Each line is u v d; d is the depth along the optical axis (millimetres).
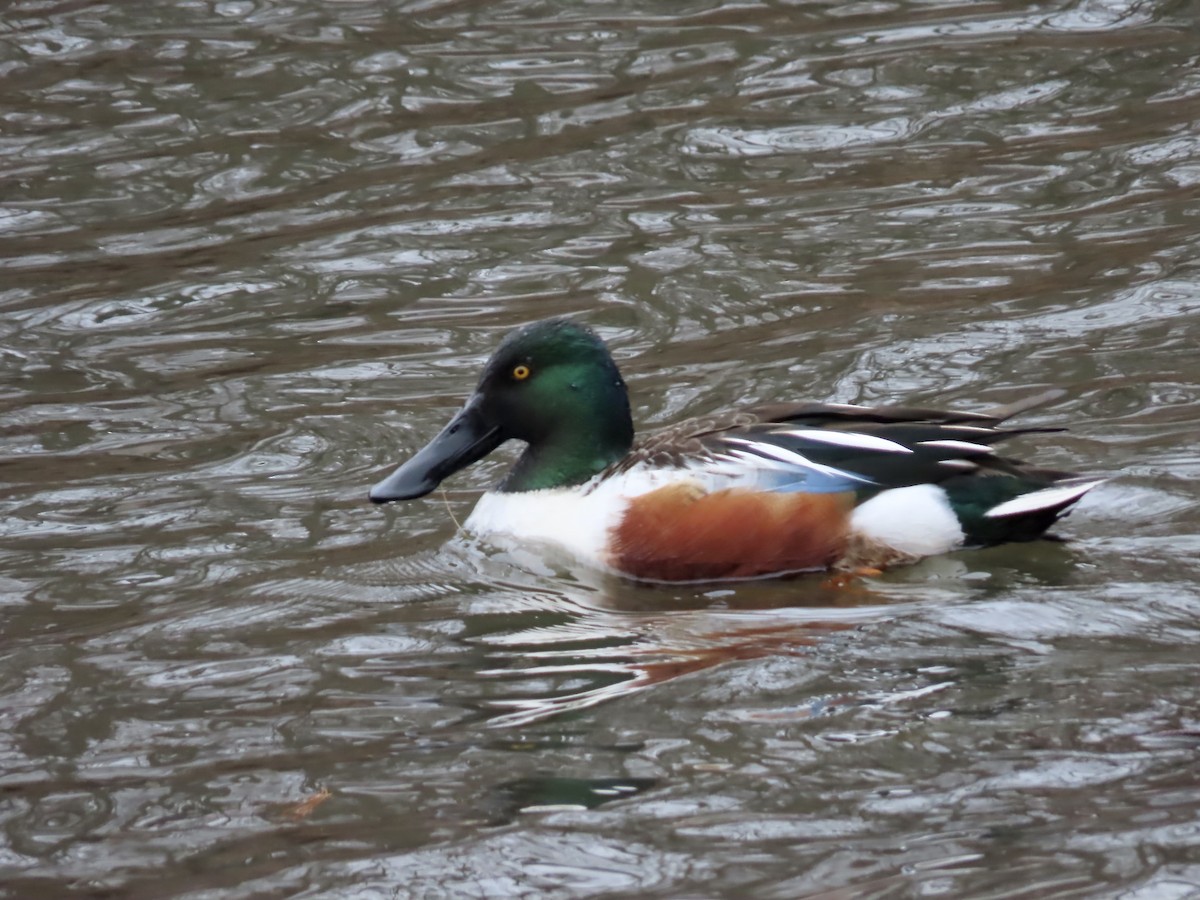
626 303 15391
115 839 7883
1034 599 9977
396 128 19312
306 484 12484
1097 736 8234
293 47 21391
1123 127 18234
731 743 8391
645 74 20297
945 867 7227
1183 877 7051
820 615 10086
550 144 18766
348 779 8273
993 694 8742
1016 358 13812
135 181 18484
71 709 9195
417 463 11664
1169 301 14617
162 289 16219
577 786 8070
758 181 17719
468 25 21922
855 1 22078
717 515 10750
